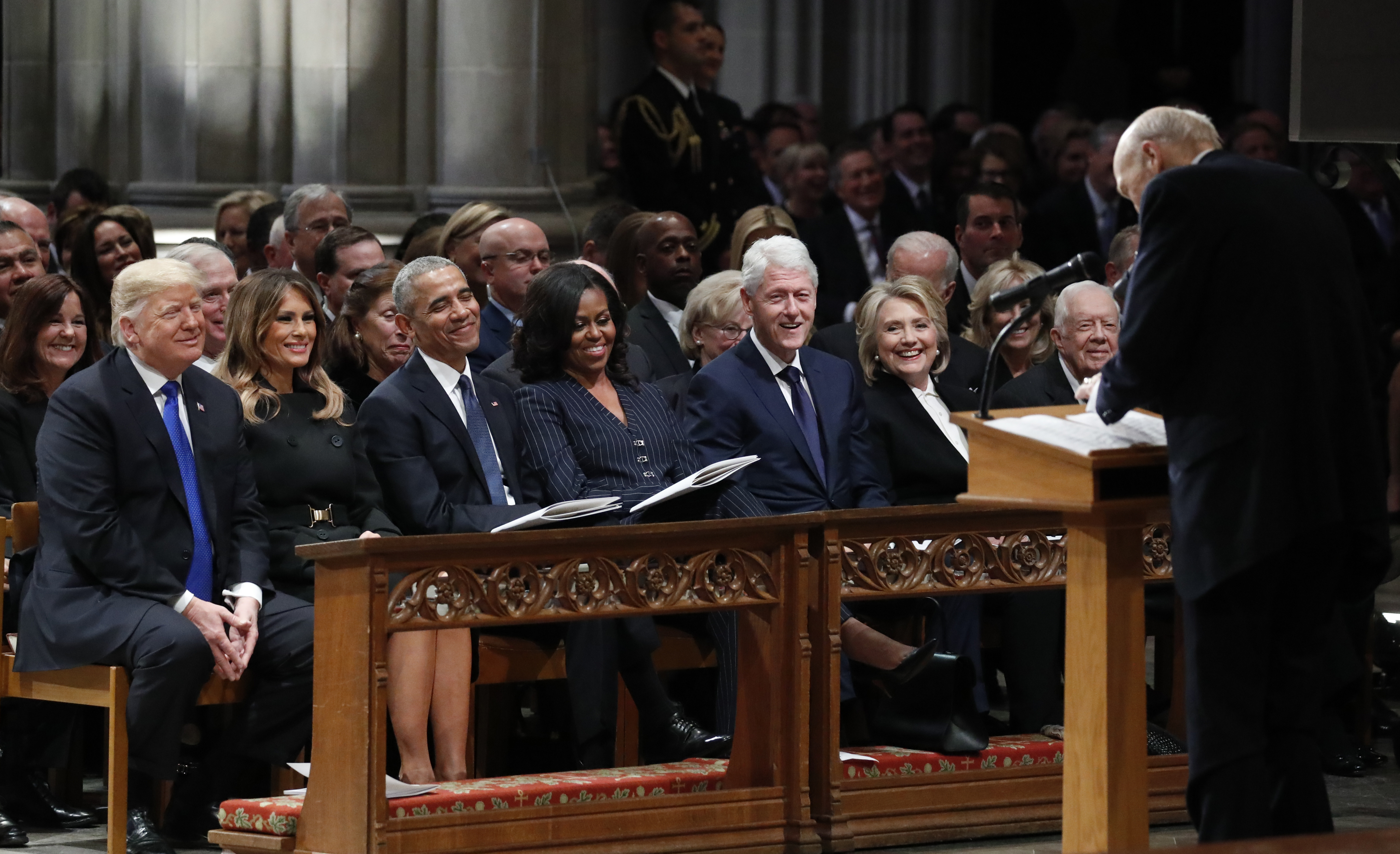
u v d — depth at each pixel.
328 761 17.77
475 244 28.27
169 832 20.36
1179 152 16.06
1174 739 21.61
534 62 36.06
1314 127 20.22
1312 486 14.92
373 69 36.09
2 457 21.95
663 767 19.72
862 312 24.44
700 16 36.88
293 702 20.06
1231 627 15.07
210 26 36.06
